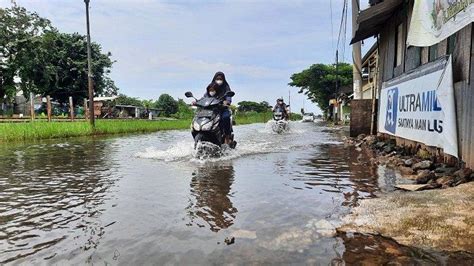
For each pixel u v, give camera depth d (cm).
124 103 4819
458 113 521
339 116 4378
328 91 5150
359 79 1402
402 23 920
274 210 361
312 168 624
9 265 246
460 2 474
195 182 512
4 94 3619
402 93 822
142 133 1956
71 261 251
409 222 307
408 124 763
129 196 434
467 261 237
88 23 1844
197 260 248
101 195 442
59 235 303
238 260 246
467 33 500
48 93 3959
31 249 274
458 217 310
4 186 500
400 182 488
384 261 240
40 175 586
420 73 686
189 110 5288
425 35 613
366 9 921
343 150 919
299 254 254
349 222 318
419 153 686
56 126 1573
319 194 426
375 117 1247
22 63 3462
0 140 1313
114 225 326
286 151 901
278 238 285
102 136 1656
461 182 438
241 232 300
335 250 259
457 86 526
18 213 369
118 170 631
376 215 332
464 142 500
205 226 318
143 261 248
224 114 846
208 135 777
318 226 310
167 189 469
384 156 772
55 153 912
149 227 318
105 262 248
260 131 2003
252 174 570
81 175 583
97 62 4222
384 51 1132
